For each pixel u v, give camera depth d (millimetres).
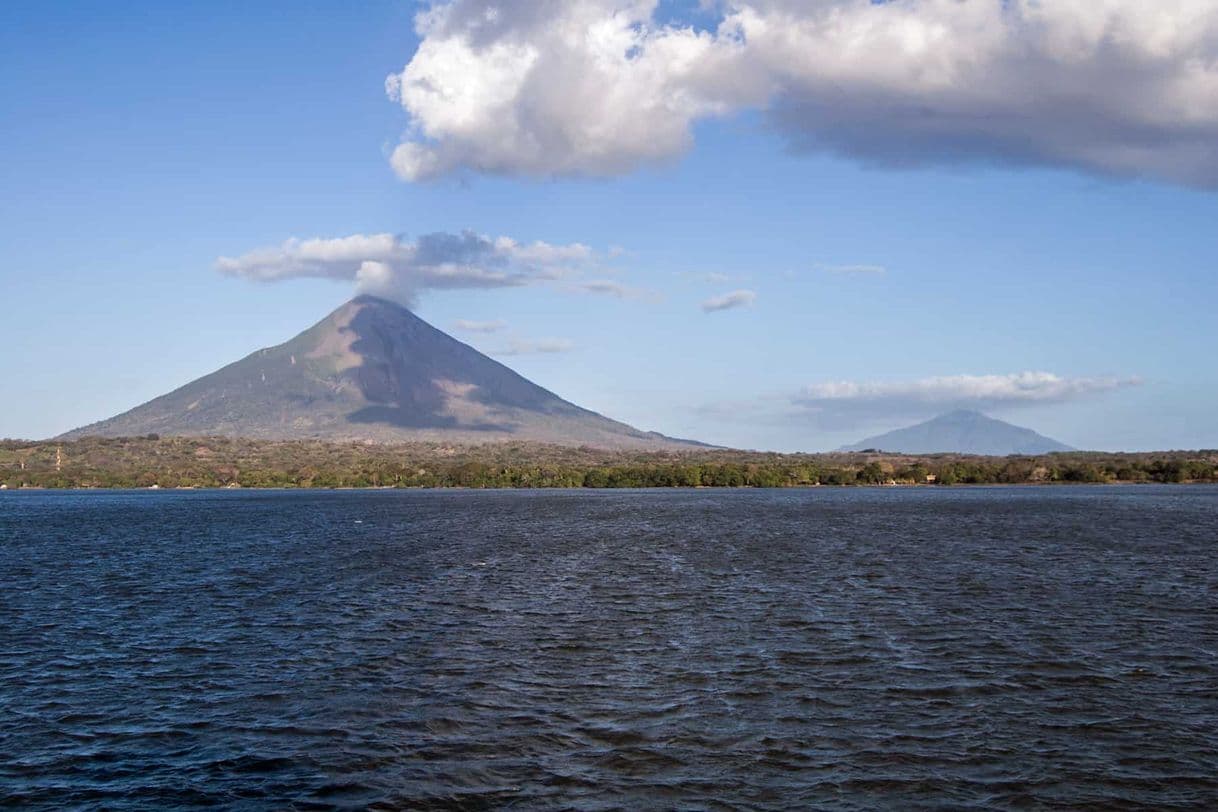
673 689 32656
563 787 24078
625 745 26969
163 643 41719
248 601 54156
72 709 31109
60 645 41531
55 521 147625
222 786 24391
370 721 29391
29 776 25172
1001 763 25562
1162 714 29844
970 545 89875
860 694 31938
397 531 116062
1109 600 52594
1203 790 23859
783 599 53156
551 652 38812
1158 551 83125
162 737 28172
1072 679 34031
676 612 48750
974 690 32500
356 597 55281
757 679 33938
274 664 37219
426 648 39875
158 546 96562
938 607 50000
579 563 74562
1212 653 38438
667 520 135000
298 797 23656
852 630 43188
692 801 23188
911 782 24281
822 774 24797
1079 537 99500
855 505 181000
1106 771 25047
